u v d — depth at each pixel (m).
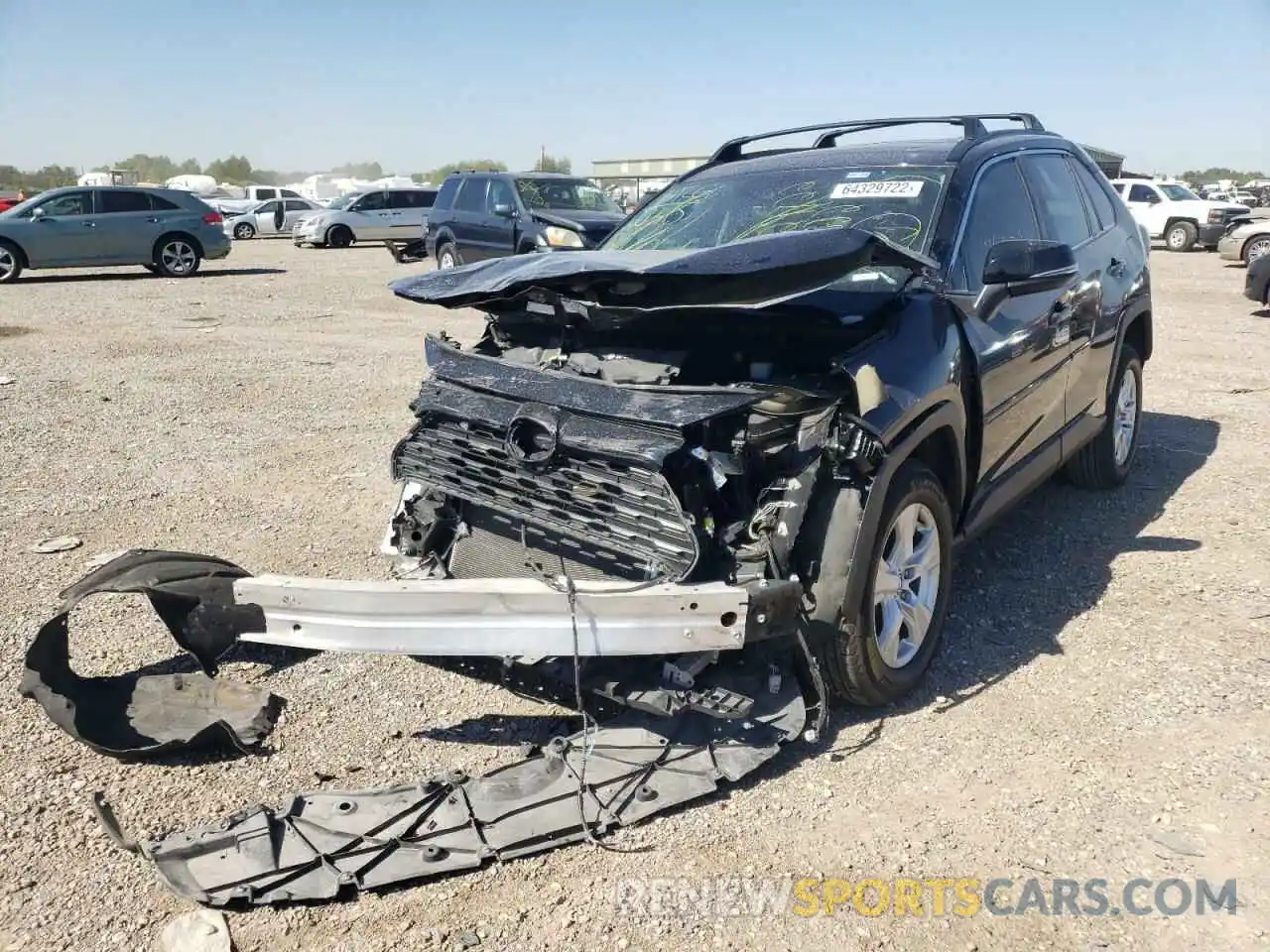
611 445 3.12
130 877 2.79
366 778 3.25
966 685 3.82
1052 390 4.71
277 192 44.53
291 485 6.06
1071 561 4.98
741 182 4.74
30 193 42.47
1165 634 4.21
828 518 3.26
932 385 3.51
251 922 2.62
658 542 3.08
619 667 3.26
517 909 2.67
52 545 5.03
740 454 3.09
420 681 3.86
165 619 3.35
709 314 3.30
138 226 18.80
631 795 3.03
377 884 2.70
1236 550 5.08
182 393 8.53
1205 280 18.06
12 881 2.77
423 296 3.58
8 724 3.52
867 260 3.15
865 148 4.77
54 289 16.83
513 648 3.03
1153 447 6.92
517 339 3.85
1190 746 3.39
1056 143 5.32
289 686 3.81
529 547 3.57
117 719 3.49
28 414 7.73
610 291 3.23
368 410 8.01
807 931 2.60
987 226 4.31
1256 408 7.98
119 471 6.31
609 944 2.55
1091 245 5.27
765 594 3.00
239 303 14.80
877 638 3.47
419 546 3.88
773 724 3.26
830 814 3.06
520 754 3.38
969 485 4.03
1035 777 3.23
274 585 3.19
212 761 3.35
